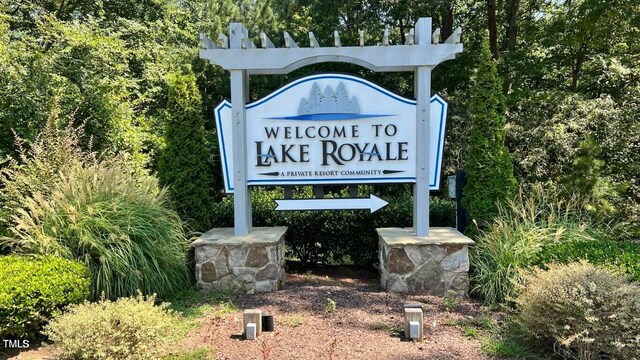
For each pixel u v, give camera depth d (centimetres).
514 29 1099
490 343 375
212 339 385
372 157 534
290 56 516
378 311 449
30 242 462
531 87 1140
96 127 795
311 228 677
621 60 933
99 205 487
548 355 362
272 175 541
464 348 371
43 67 759
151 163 953
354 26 1123
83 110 791
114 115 825
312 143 538
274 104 538
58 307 405
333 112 534
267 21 1155
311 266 688
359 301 476
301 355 353
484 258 509
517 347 369
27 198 482
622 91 883
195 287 517
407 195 795
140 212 505
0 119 698
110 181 523
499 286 470
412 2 1007
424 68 516
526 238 497
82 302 424
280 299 481
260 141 540
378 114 532
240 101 527
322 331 400
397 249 504
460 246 498
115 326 328
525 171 752
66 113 746
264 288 507
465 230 574
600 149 648
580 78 1041
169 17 1363
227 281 508
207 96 1228
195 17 1542
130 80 918
